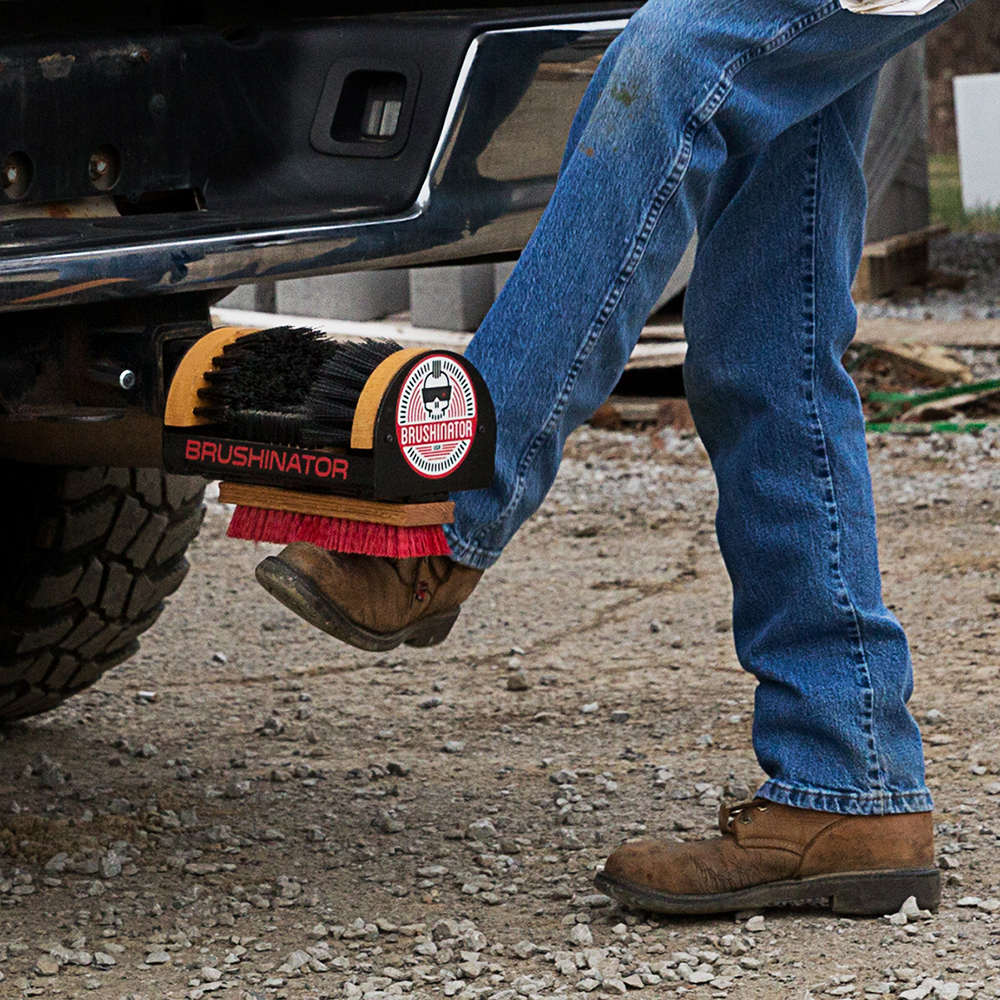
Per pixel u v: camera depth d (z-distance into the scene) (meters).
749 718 8.25
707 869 5.48
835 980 5.00
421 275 16.67
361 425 4.15
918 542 12.09
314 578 4.31
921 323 21.59
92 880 6.07
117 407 5.06
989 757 7.39
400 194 5.98
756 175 5.27
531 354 4.46
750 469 5.41
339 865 6.27
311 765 7.59
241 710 8.54
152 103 5.80
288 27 6.26
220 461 4.52
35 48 5.42
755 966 5.13
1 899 5.87
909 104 24.59
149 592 7.55
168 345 5.03
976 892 5.77
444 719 8.37
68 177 5.58
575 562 11.96
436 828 6.70
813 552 5.35
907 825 5.51
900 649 5.47
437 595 4.61
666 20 4.48
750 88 4.58
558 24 6.30
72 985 5.14
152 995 5.06
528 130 6.25
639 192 4.46
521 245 6.31
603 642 9.89
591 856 6.30
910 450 15.60
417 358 4.20
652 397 17.78
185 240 5.16
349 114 6.19
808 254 5.29
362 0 6.35
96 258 4.84
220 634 10.07
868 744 5.43
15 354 4.88
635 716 8.34
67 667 7.61
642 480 14.59
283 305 17.23
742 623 5.61
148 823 6.72
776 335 5.32
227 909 5.79
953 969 5.05
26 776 7.34
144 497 7.17
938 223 26.73
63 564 7.06
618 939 5.40
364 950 5.42
